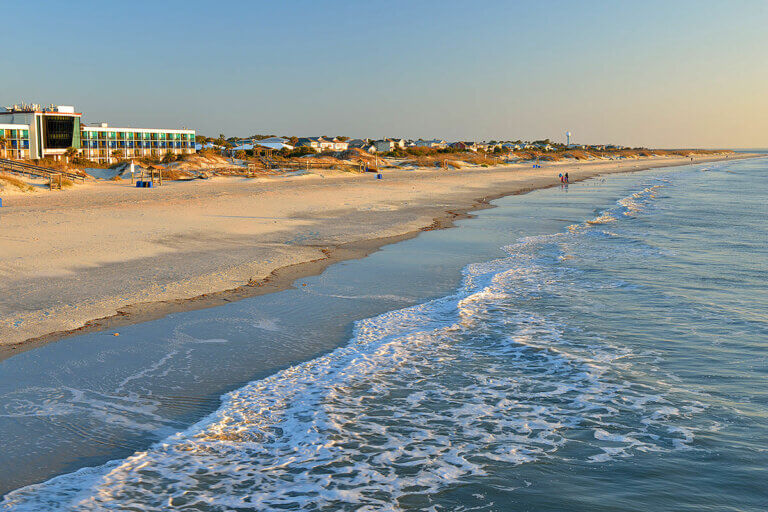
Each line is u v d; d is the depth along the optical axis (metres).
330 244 23.73
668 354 11.17
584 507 6.26
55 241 20.69
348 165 90.25
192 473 6.91
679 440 7.78
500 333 12.46
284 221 29.56
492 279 17.58
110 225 25.14
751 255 21.59
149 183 50.00
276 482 6.75
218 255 20.05
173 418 8.36
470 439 7.85
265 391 9.37
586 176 89.31
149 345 11.30
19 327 11.92
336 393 9.33
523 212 37.59
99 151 103.88
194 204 34.94
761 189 60.66
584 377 10.05
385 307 14.54
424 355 11.12
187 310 13.70
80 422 8.13
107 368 10.10
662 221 32.59
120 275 16.47
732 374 10.16
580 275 18.19
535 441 7.79
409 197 46.69
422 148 146.88
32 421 8.12
